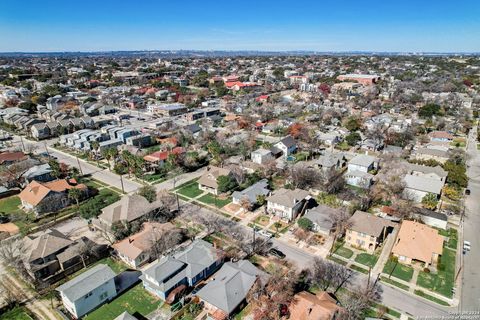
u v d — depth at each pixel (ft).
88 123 450.71
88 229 214.69
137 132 401.29
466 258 182.80
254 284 150.71
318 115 492.54
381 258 182.91
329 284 161.48
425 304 149.59
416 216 217.97
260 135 430.61
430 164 300.61
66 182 256.93
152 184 282.36
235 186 272.72
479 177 297.33
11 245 187.62
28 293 159.22
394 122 442.50
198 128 434.30
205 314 143.54
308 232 207.41
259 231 208.95
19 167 284.61
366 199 238.68
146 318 142.51
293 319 133.39
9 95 634.02
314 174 276.21
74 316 143.64
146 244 183.93
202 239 197.98
